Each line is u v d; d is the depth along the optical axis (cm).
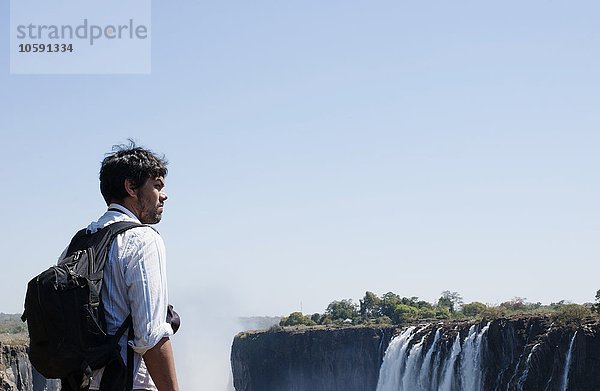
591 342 11925
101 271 588
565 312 12588
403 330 17425
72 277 572
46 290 566
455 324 14450
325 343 19500
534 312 13988
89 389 574
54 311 565
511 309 15975
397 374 14962
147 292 589
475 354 13250
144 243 601
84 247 604
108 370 582
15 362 15038
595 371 11806
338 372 19150
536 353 12238
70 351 567
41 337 570
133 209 650
